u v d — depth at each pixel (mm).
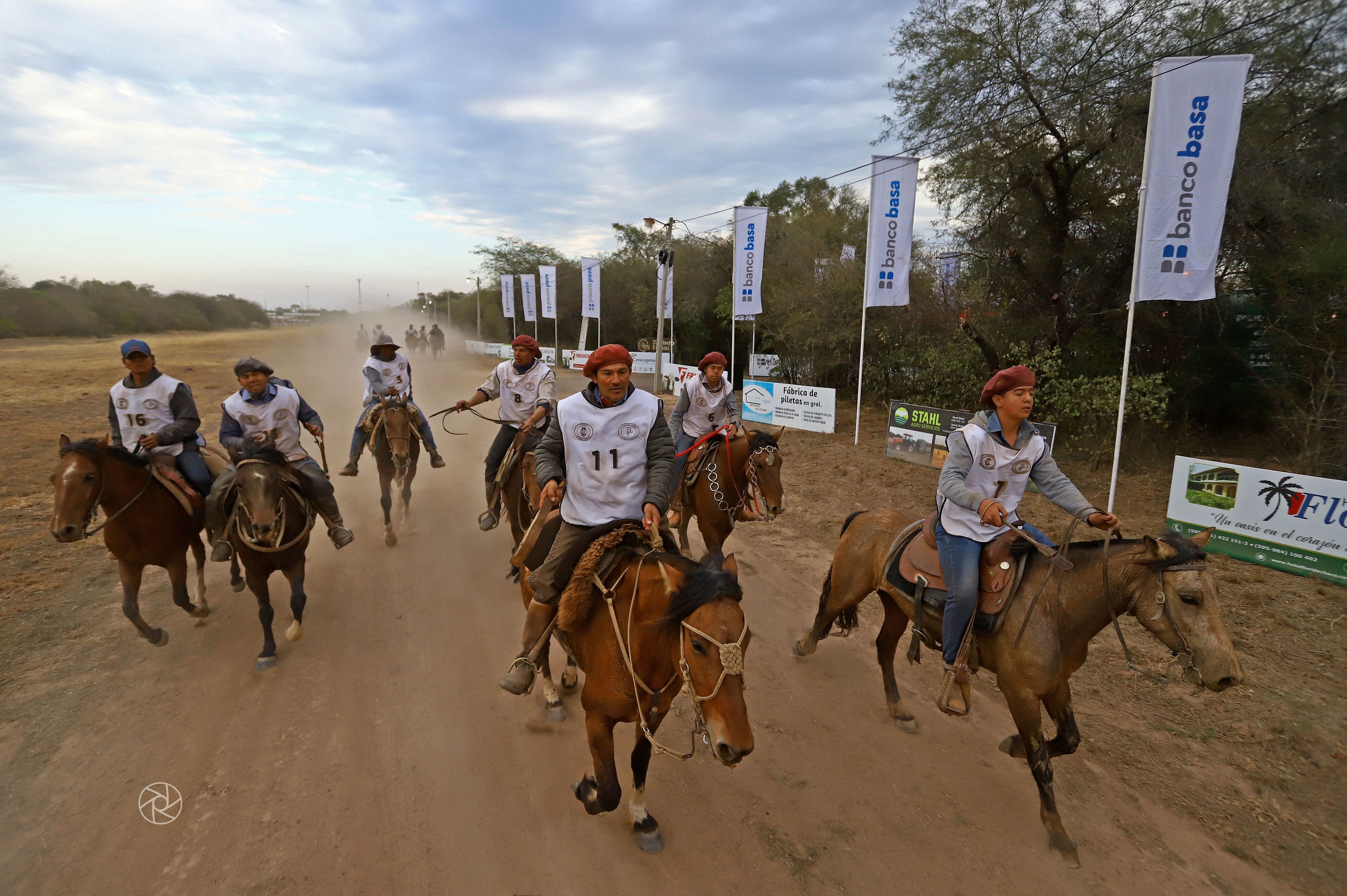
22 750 4570
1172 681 5387
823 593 5461
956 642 4043
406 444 8656
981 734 4922
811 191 30641
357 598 7023
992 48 12312
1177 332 11711
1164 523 8727
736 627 2957
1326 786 4273
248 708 5062
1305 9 9086
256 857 3707
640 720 3387
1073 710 5102
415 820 3996
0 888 3502
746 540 9305
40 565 7672
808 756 4645
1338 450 9438
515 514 6723
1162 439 12062
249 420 5984
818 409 15602
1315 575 6977
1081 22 11820
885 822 4043
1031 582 3893
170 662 5711
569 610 3492
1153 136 7809
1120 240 12141
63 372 26125
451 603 6922
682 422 7711
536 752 4625
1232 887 3600
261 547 5391
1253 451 11320
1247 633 5984
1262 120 10062
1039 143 12516
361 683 5410
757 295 16719
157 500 5668
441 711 5051
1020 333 13711
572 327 46250
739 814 4094
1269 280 10359
